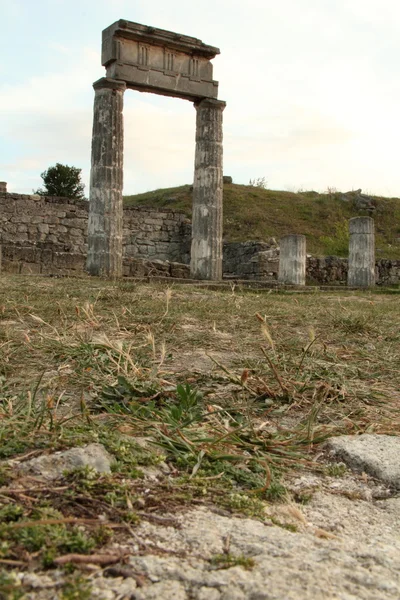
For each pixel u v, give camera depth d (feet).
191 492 7.09
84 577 5.10
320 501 7.52
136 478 7.21
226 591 5.04
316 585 5.22
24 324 17.78
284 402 11.53
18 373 12.51
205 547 5.80
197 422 9.71
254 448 8.86
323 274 70.90
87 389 11.45
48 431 8.19
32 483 6.63
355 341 18.19
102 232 48.88
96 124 48.96
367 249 63.52
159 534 6.00
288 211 91.50
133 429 8.91
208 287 44.73
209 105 52.44
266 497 7.43
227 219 86.07
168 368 13.62
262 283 53.31
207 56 52.08
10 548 5.38
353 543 6.34
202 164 52.95
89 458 7.31
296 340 17.40
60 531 5.64
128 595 4.94
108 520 6.08
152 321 19.19
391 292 55.26
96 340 13.00
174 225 81.51
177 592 5.01
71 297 24.36
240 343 16.76
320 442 9.58
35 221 74.08
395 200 98.84
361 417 11.02
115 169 48.83
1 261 47.70
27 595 4.85
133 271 55.16
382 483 8.27
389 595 5.21
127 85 49.65
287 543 6.00
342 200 96.58
